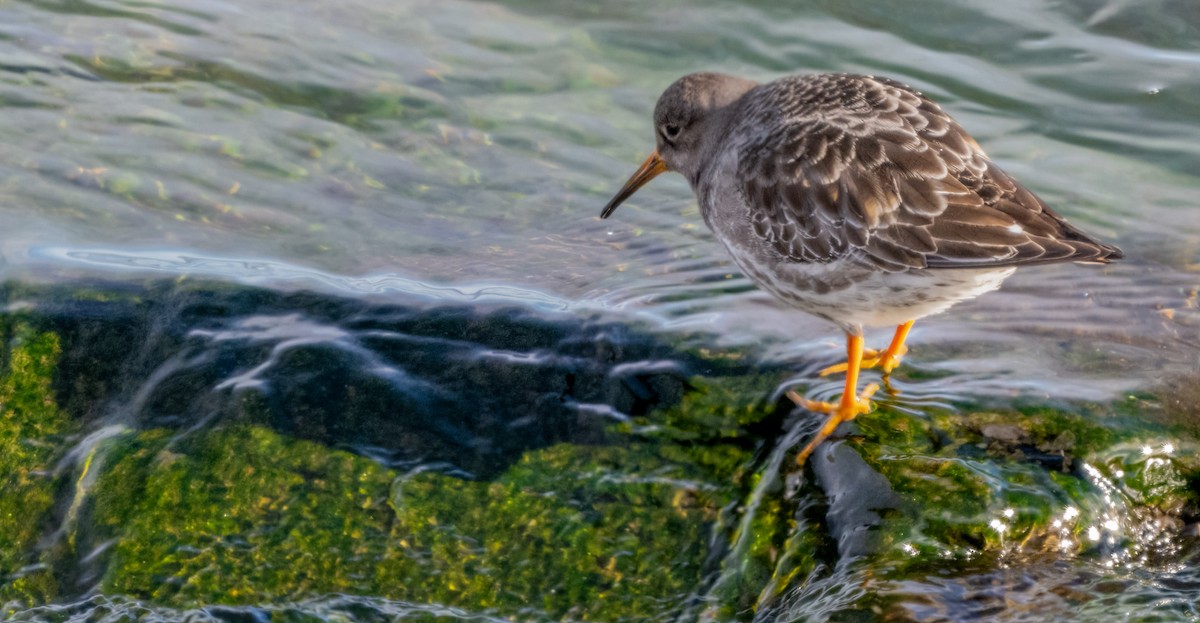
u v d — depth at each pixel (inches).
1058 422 388.2
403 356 439.2
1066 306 479.8
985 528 348.2
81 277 481.7
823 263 396.8
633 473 386.9
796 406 412.5
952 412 399.5
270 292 476.1
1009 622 314.8
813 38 644.7
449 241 532.4
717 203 432.1
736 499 375.2
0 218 523.8
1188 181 553.0
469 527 367.9
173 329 450.0
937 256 372.8
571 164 583.2
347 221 542.3
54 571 365.4
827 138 394.3
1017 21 649.0
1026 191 383.9
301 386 422.0
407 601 346.3
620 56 640.4
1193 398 399.5
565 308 475.8
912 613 318.3
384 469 389.1
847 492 367.2
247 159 576.1
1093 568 340.2
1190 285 490.9
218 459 390.9
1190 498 363.6
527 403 418.6
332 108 607.5
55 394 422.6
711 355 444.1
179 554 360.5
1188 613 317.7
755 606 342.0
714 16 660.7
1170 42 627.8
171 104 605.0
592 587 349.4
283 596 347.6
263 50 639.1
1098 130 583.2
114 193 548.1
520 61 639.1
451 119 604.7
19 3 663.8
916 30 649.0
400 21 661.9
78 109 597.3
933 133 389.7
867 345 451.5
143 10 663.8
